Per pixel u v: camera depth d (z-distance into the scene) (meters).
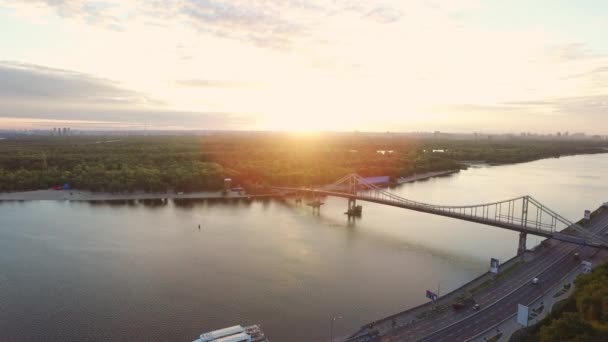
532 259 190.88
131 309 150.75
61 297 159.12
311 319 146.00
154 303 155.75
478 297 151.00
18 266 189.62
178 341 131.38
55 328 137.38
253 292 167.12
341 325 142.00
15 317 143.62
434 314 138.38
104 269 188.12
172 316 146.25
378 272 192.88
